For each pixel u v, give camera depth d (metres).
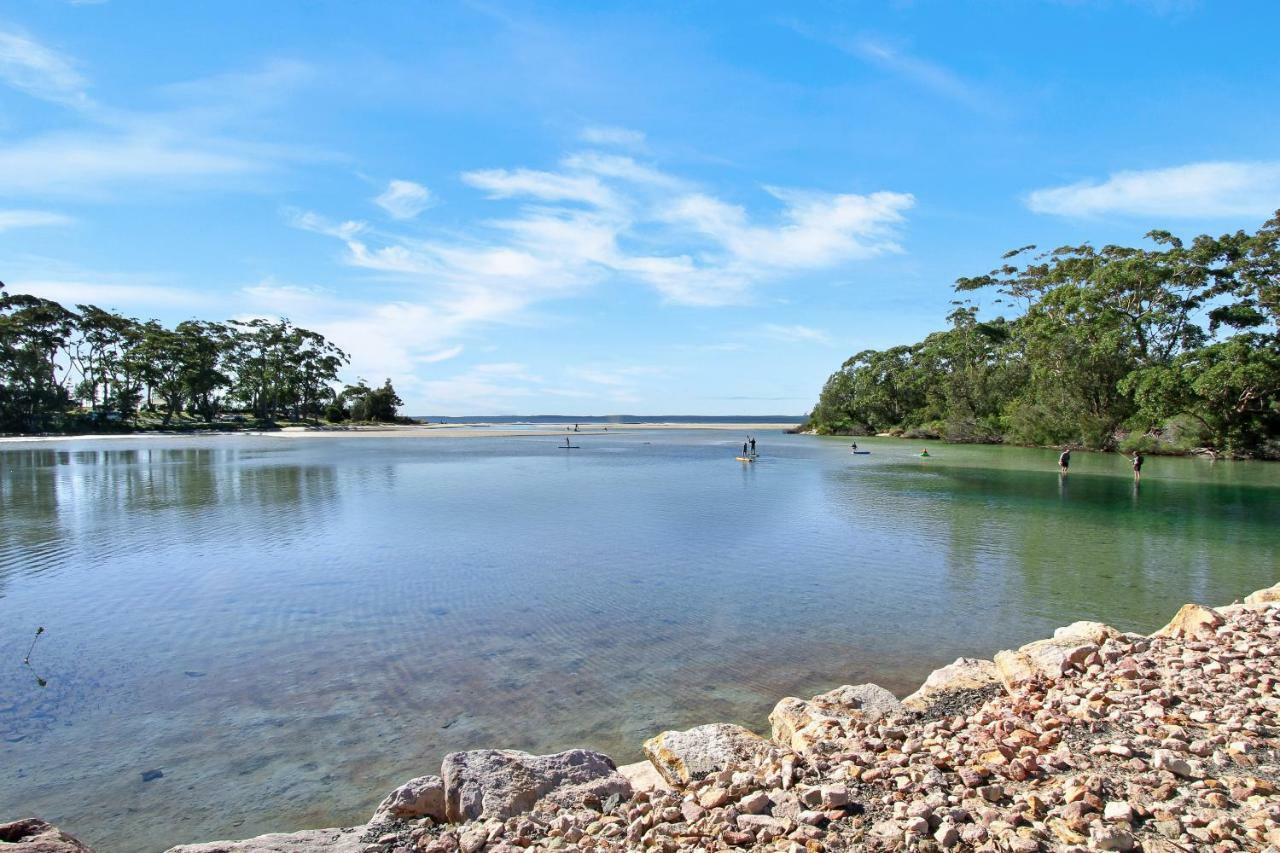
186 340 107.12
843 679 9.56
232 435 92.62
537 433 109.94
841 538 19.98
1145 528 21.77
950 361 93.38
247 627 11.85
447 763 5.99
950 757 5.79
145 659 10.38
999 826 4.56
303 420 127.19
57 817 6.42
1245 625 8.89
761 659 10.32
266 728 8.17
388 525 22.14
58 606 13.09
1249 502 28.00
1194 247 57.81
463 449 65.50
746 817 4.99
